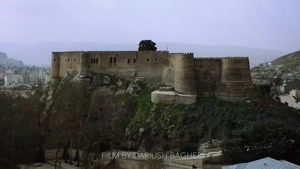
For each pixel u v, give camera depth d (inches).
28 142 3609.7
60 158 3718.0
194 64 4217.5
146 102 4252.0
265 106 3917.3
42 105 4598.9
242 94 4055.1
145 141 3868.1
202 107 3944.4
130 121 4175.7
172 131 3801.7
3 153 3043.8
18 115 3705.7
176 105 4030.5
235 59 4104.3
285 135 3120.1
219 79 4227.4
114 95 4473.4
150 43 5167.3
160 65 4505.4
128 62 4626.0
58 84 4803.2
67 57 4862.2
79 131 3801.7
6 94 4485.7
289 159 3125.0
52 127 4131.4
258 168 2242.9
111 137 4030.5
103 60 4675.2
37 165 3521.2
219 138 3506.4
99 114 4146.2
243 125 3467.0
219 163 3110.2
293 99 6151.6
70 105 4281.5
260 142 3107.8
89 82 4574.3
